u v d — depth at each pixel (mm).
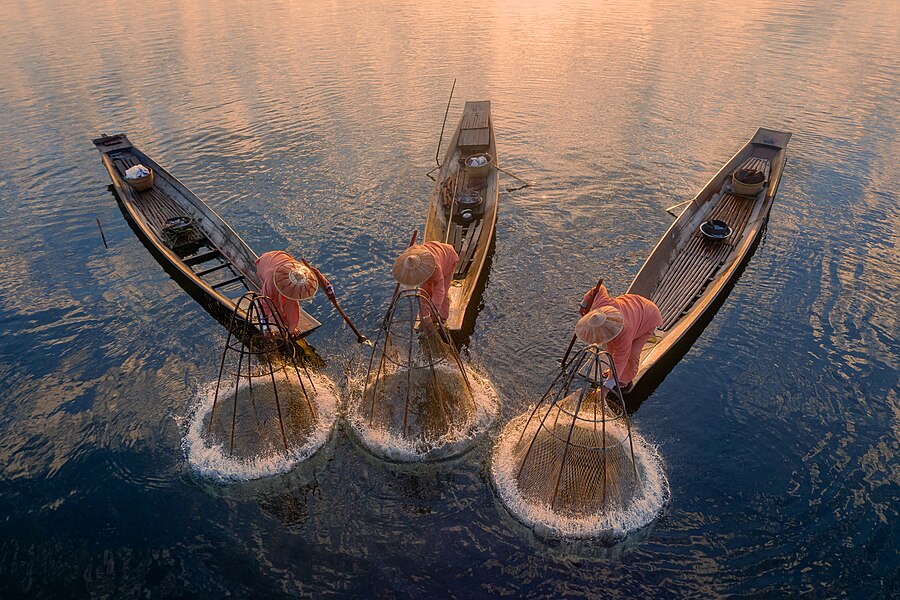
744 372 12758
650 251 17234
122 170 21266
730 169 19406
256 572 9070
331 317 14797
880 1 51969
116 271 16750
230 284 16047
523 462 10125
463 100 30266
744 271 16031
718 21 46000
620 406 11969
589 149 24328
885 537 9344
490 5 56688
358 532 9633
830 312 14453
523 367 13039
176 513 10000
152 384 12750
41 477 10695
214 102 30062
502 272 16391
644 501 9797
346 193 21125
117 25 47719
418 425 11023
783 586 8742
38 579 9055
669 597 8648
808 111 27125
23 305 15352
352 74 34594
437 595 8703
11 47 40594
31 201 20734
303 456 10844
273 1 59750
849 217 18641
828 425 11445
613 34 43031
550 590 8742
